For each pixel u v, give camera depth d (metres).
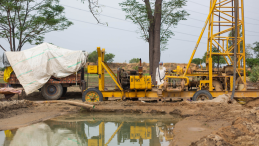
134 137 5.71
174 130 5.68
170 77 9.80
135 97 10.16
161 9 17.16
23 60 11.76
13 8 15.59
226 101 8.87
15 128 6.38
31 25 16.33
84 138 5.68
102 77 10.45
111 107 8.97
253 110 5.96
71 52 12.01
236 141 4.16
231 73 10.08
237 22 9.99
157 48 16.97
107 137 5.75
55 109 8.87
